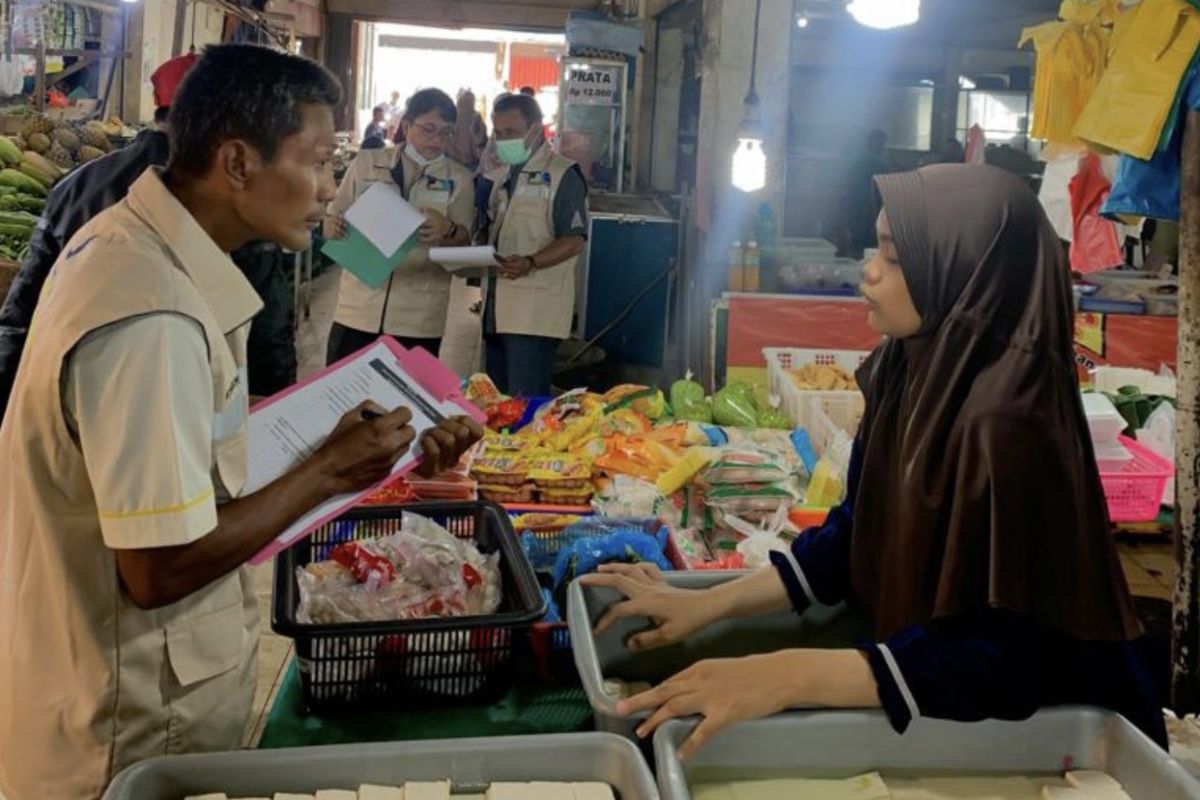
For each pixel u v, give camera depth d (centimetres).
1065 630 125
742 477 251
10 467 128
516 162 448
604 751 122
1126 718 134
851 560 155
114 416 116
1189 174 212
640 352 699
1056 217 339
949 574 126
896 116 965
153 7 837
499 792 117
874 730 129
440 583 169
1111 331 464
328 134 132
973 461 125
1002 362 127
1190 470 218
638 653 167
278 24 850
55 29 673
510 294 443
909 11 263
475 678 163
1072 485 125
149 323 117
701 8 737
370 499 236
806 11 661
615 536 195
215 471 131
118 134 639
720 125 552
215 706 142
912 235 133
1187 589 221
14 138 554
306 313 810
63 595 128
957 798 126
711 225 555
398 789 118
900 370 149
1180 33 211
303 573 171
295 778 118
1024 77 945
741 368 470
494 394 321
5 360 250
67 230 249
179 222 126
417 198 449
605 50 872
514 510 253
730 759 128
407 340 447
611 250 691
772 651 169
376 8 1419
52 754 134
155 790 115
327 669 158
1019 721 129
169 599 122
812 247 541
